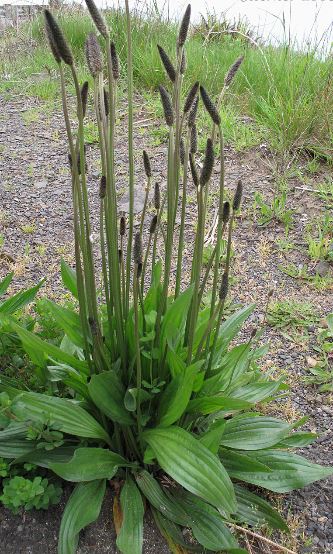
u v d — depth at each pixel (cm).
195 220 452
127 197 477
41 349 217
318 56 618
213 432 201
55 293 370
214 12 855
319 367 316
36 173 520
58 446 225
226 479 188
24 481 211
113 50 187
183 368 209
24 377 261
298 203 464
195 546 216
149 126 595
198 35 843
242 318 262
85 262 201
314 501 245
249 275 392
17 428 228
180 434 205
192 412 222
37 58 817
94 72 180
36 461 223
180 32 182
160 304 212
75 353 261
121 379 227
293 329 345
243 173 508
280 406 292
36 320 288
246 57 704
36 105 670
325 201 466
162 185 492
